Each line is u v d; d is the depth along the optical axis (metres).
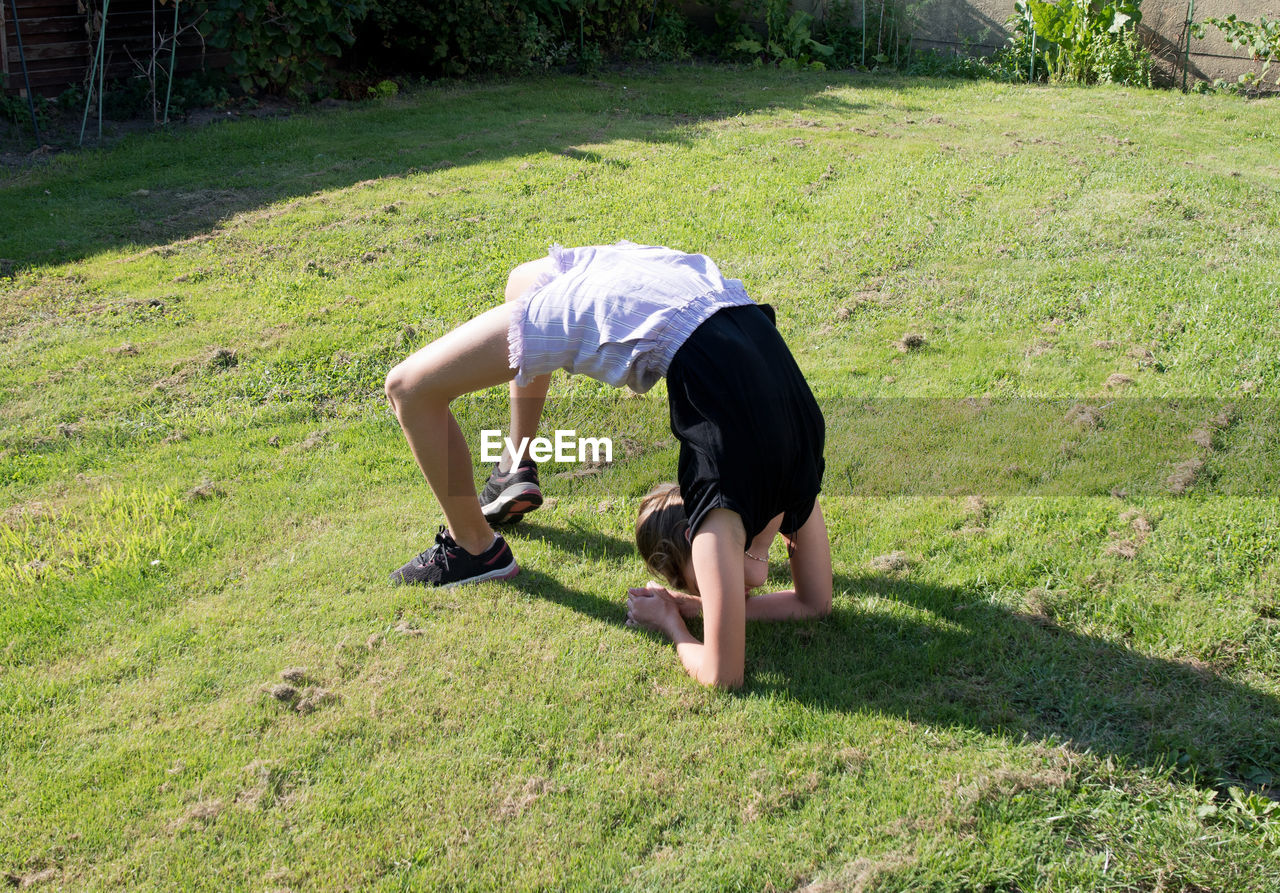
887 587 3.17
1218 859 2.21
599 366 2.64
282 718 2.68
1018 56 11.30
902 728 2.59
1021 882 2.18
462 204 6.83
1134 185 6.93
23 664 2.90
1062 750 2.50
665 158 7.89
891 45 12.09
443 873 2.22
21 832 2.34
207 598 3.19
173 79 9.36
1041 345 4.76
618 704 2.70
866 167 7.55
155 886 2.21
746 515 2.57
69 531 3.54
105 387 4.54
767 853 2.25
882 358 4.73
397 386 2.91
